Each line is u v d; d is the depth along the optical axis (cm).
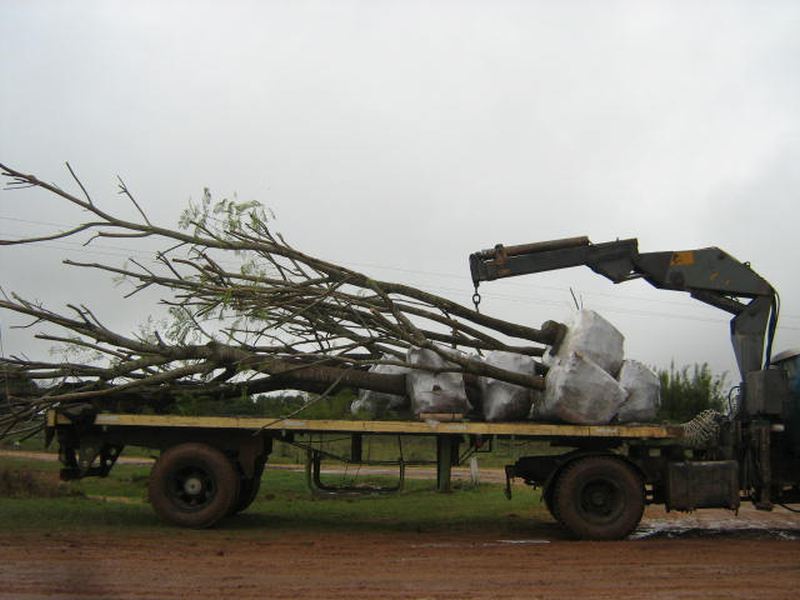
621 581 762
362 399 1238
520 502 1582
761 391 1106
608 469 1088
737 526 1273
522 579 769
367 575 782
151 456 1359
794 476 1123
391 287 1184
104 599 659
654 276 1173
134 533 1045
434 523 1274
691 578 780
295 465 2661
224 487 1108
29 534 1012
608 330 1129
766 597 693
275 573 784
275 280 1141
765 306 1174
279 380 1191
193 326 1117
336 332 1194
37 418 1158
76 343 1129
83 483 2073
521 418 1177
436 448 1152
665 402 1648
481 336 1237
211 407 1206
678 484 1103
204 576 761
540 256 1162
